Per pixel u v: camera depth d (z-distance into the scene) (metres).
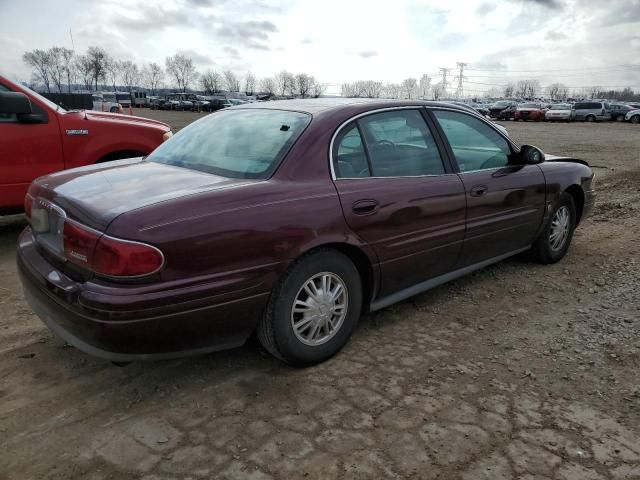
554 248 4.99
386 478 2.26
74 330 2.51
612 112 40.38
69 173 3.33
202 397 2.83
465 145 4.00
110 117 6.03
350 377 3.04
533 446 2.47
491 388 2.94
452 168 3.81
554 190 4.69
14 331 3.56
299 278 2.91
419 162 3.62
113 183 2.95
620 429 2.60
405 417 2.67
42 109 5.47
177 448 2.43
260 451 2.41
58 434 2.52
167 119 39.69
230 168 3.10
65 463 2.33
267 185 2.85
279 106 3.62
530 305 4.09
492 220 4.09
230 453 2.40
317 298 3.03
